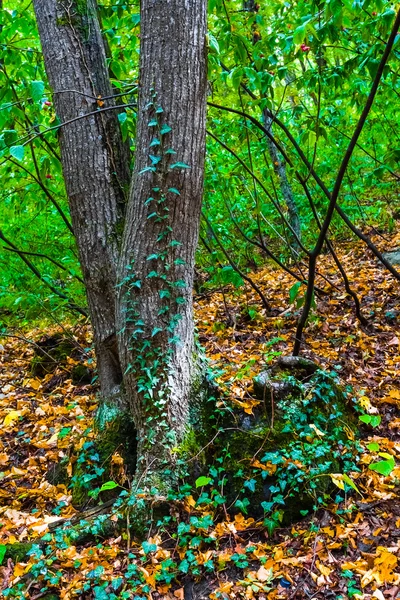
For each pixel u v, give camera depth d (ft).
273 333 14.37
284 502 8.03
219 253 14.55
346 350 12.60
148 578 7.02
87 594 7.04
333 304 15.44
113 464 9.20
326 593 6.59
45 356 15.26
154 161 7.91
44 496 9.42
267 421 8.96
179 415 8.66
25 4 13.69
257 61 11.51
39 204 15.51
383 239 21.44
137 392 8.55
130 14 12.80
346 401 9.71
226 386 9.80
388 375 11.27
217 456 8.86
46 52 9.37
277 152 19.90
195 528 7.82
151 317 8.38
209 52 10.07
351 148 8.67
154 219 8.13
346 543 7.27
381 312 14.33
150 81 7.94
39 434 11.48
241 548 7.48
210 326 15.70
